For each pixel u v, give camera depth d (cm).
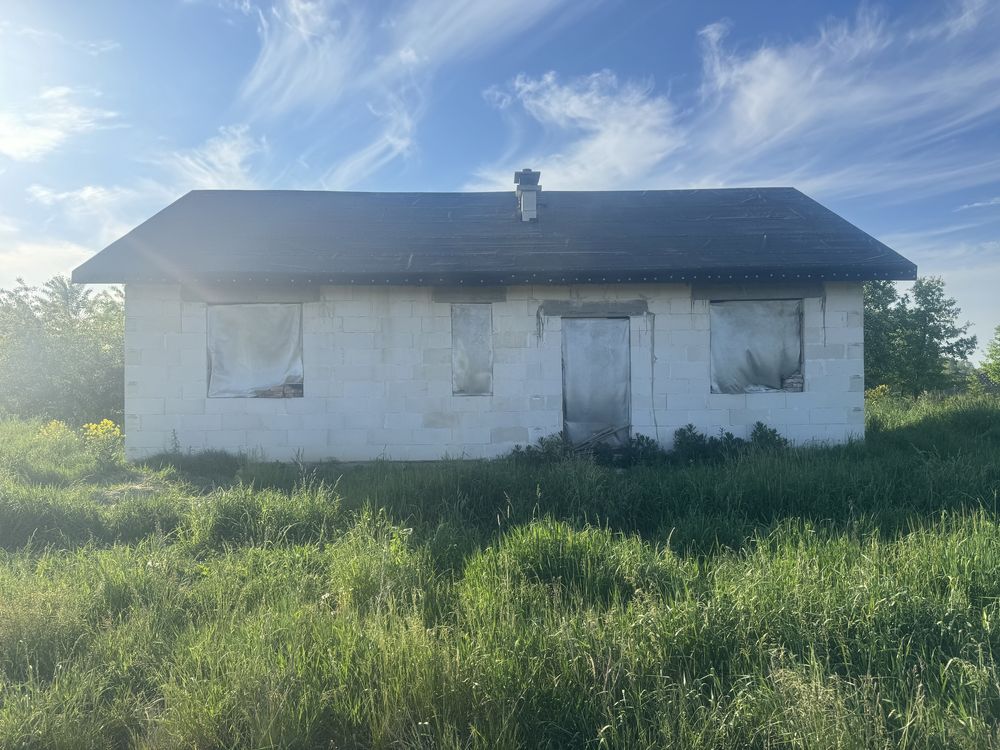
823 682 413
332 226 1380
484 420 1252
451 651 439
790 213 1426
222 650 456
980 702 401
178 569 639
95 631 514
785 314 1251
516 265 1212
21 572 612
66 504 813
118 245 1281
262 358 1248
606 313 1246
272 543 723
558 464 976
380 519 762
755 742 379
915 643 465
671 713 392
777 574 536
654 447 1202
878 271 1177
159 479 1066
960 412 1367
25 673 457
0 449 1132
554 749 393
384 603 523
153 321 1231
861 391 1238
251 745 381
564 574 582
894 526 701
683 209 1467
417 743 377
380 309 1246
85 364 1775
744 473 875
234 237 1321
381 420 1248
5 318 2017
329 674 428
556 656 439
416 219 1425
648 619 471
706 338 1241
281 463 1177
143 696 434
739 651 450
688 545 671
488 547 641
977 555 558
